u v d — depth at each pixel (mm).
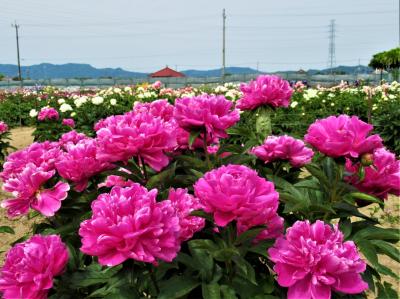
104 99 13234
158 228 1393
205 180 1553
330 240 1522
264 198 1494
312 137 1843
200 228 1810
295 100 12969
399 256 1820
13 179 2014
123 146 1824
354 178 1984
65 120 7918
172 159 2420
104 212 1426
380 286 2029
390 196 6570
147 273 1703
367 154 1725
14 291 1561
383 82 21281
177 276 1642
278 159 2256
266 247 1661
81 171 2002
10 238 5219
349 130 1726
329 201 2020
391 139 9117
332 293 1692
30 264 1549
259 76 3023
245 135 2834
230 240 1652
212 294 1548
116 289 1688
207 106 2068
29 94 20906
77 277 1792
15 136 13703
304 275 1467
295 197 2031
